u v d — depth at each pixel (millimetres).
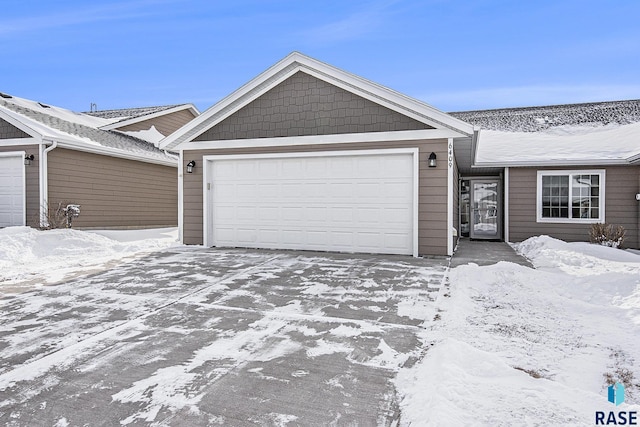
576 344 3734
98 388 2994
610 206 11484
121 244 10281
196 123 10078
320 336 4023
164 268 7375
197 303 5184
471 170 13875
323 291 5746
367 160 9031
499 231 14023
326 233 9352
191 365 3375
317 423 2523
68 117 14945
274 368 3311
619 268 6898
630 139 12664
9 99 13664
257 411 2672
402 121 8758
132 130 16672
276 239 9766
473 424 2385
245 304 5137
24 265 7711
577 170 11734
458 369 3094
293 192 9617
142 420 2578
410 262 7895
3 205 11359
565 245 9242
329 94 9273
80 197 12148
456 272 6863
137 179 14539
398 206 8828
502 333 4023
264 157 9781
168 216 16188
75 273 6988
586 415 2486
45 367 3348
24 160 10953
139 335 4074
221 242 10266
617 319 4414
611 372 3178
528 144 13836
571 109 17703
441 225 8523
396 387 2971
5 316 4668
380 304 5105
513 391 2768
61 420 2588
